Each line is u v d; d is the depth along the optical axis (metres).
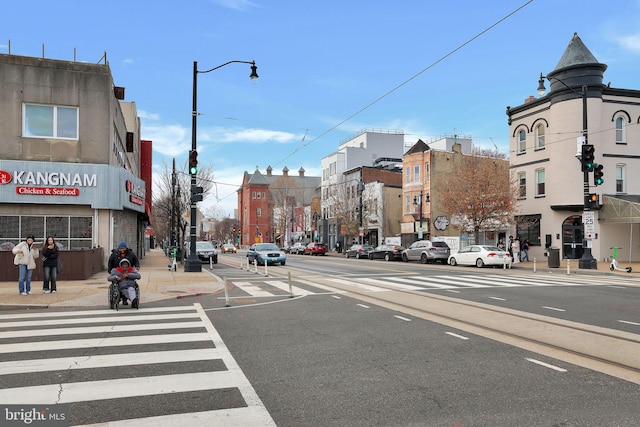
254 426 4.45
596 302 12.40
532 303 12.26
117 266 12.03
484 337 8.23
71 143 20.91
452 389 5.48
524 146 34.53
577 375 5.99
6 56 20.05
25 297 13.31
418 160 49.16
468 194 33.03
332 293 14.79
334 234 68.50
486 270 25.70
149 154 42.81
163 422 4.53
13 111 20.05
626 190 30.83
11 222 20.09
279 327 9.25
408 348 7.46
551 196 31.69
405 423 4.51
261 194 109.19
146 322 9.84
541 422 4.50
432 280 19.02
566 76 30.70
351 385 5.64
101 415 4.70
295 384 5.69
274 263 32.09
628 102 31.11
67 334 8.57
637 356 6.89
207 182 45.28
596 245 30.08
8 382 5.73
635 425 4.43
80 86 21.12
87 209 21.14
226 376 6.00
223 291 15.52
